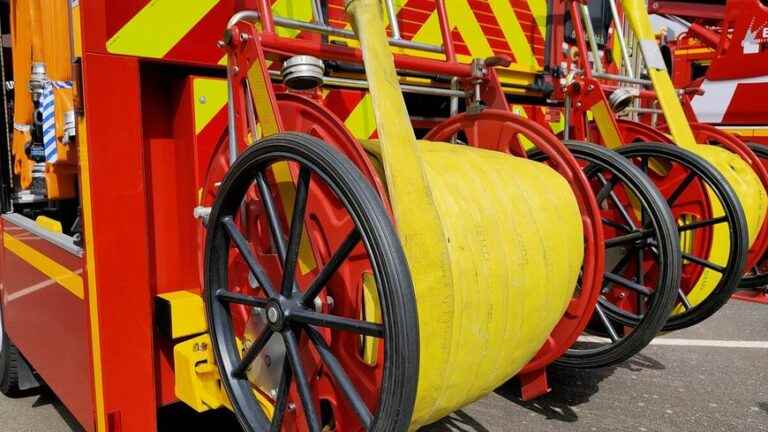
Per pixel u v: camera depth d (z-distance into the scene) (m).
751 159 3.55
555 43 3.46
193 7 2.09
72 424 3.02
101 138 1.96
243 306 1.95
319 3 2.24
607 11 3.95
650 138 3.24
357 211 1.31
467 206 1.76
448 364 1.65
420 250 1.46
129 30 1.98
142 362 2.07
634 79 3.39
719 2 6.49
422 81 2.92
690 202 3.16
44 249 2.54
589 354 2.72
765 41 5.49
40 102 2.85
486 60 2.40
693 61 6.70
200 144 2.13
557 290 2.00
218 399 2.02
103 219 1.97
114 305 2.01
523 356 2.01
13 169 3.36
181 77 2.17
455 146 2.20
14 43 3.23
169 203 2.24
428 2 2.93
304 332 1.63
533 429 2.68
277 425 1.59
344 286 1.60
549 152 2.31
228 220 1.71
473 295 1.69
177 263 2.26
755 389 3.09
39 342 2.67
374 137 2.76
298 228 1.49
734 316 4.40
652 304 2.53
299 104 1.75
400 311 1.26
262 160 1.54
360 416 1.41
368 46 1.60
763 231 3.57
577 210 2.16
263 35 1.83
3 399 3.33
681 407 2.89
